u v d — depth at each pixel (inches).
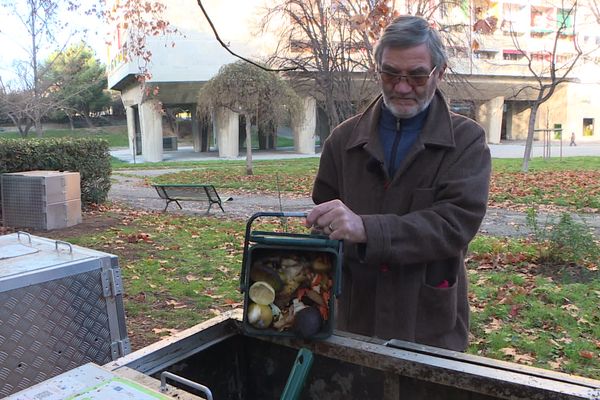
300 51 644.1
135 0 603.8
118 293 106.9
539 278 247.9
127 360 64.8
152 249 314.8
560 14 1250.6
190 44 1407.5
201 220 426.0
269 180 794.2
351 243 78.5
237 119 1537.9
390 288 78.4
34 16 618.8
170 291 234.2
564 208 471.8
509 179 714.2
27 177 361.4
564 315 200.1
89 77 2041.1
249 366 77.0
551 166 946.7
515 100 2171.5
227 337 75.2
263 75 882.1
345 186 84.8
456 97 808.9
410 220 70.6
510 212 457.1
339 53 579.2
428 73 74.6
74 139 469.1
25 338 92.7
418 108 77.0
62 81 922.1
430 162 77.2
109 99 2596.0
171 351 68.9
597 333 184.4
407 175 78.0
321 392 70.2
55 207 367.6
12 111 766.5
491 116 1964.8
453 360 62.1
